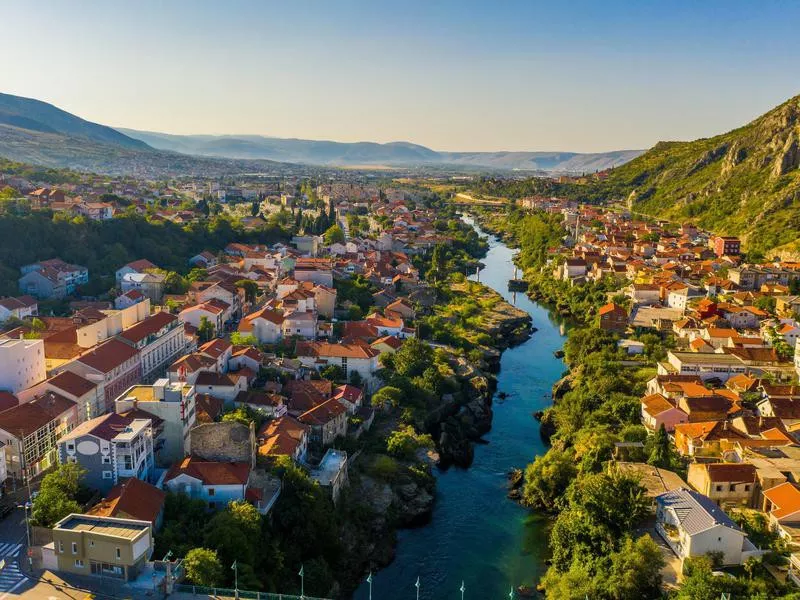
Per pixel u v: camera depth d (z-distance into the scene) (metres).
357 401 169.12
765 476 119.38
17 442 118.12
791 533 108.31
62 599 89.00
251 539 105.81
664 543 111.69
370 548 126.38
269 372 176.38
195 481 114.56
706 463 129.25
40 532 97.38
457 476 156.88
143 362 171.25
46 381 138.75
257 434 143.00
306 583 110.38
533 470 146.88
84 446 111.81
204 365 165.00
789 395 161.38
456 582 119.75
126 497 103.00
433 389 186.62
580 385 191.00
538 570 123.31
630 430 147.88
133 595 90.88
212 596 92.44
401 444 153.75
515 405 198.25
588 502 117.50
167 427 123.69
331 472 133.50
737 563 104.44
